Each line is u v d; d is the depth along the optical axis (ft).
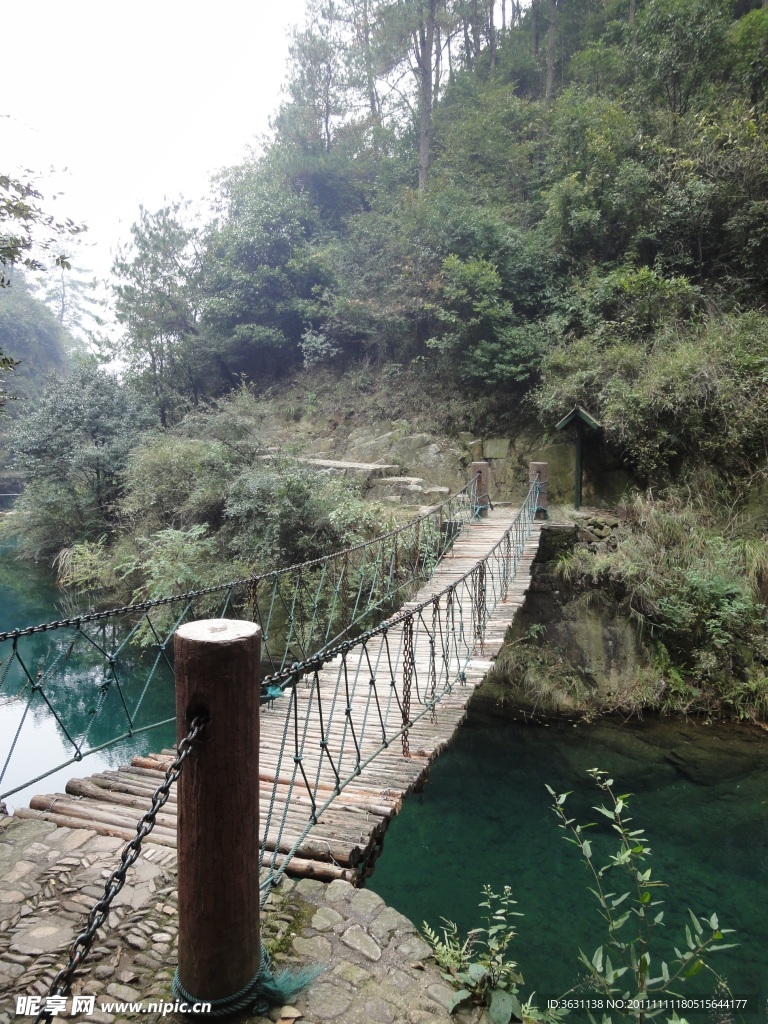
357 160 53.31
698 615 22.80
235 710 4.53
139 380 49.60
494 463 35.32
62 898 6.19
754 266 31.24
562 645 24.26
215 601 25.85
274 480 26.94
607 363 30.12
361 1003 5.05
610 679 23.29
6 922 5.78
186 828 4.62
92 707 24.98
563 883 15.16
